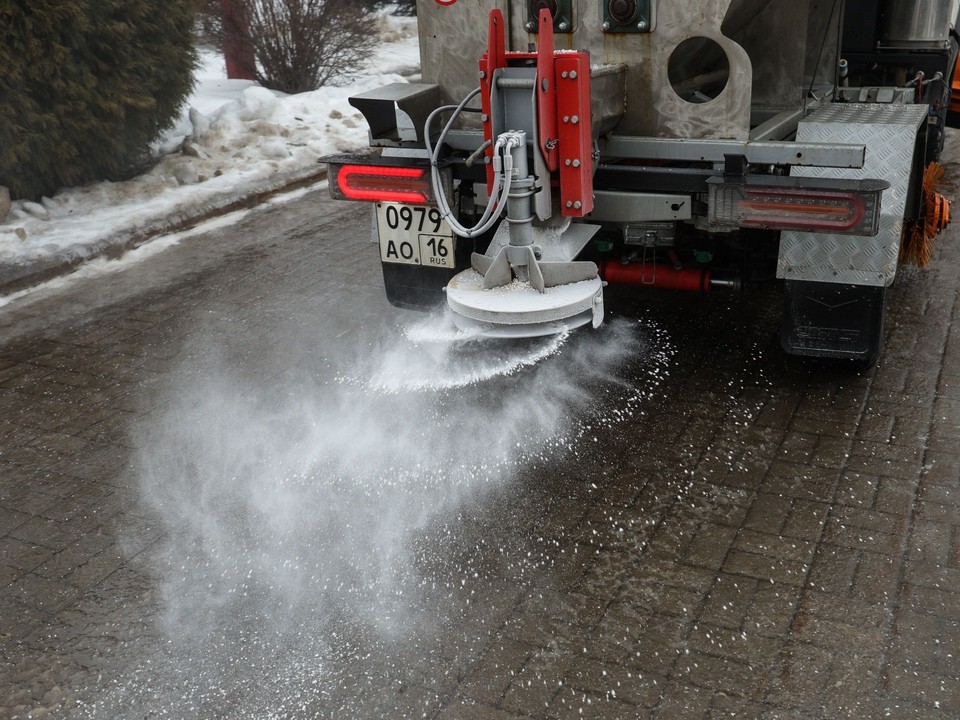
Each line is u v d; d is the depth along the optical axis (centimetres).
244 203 848
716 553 352
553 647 310
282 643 319
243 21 1226
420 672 303
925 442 415
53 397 505
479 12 448
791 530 362
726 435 430
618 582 339
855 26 627
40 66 746
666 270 475
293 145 998
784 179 397
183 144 945
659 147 434
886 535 355
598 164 433
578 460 417
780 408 450
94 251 717
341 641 318
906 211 515
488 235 494
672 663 301
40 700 300
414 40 1644
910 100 553
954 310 545
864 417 438
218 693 299
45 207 790
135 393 506
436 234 479
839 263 429
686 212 420
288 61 1247
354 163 455
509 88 387
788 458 409
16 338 584
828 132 429
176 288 659
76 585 354
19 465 438
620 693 290
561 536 367
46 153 775
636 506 383
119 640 324
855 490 384
